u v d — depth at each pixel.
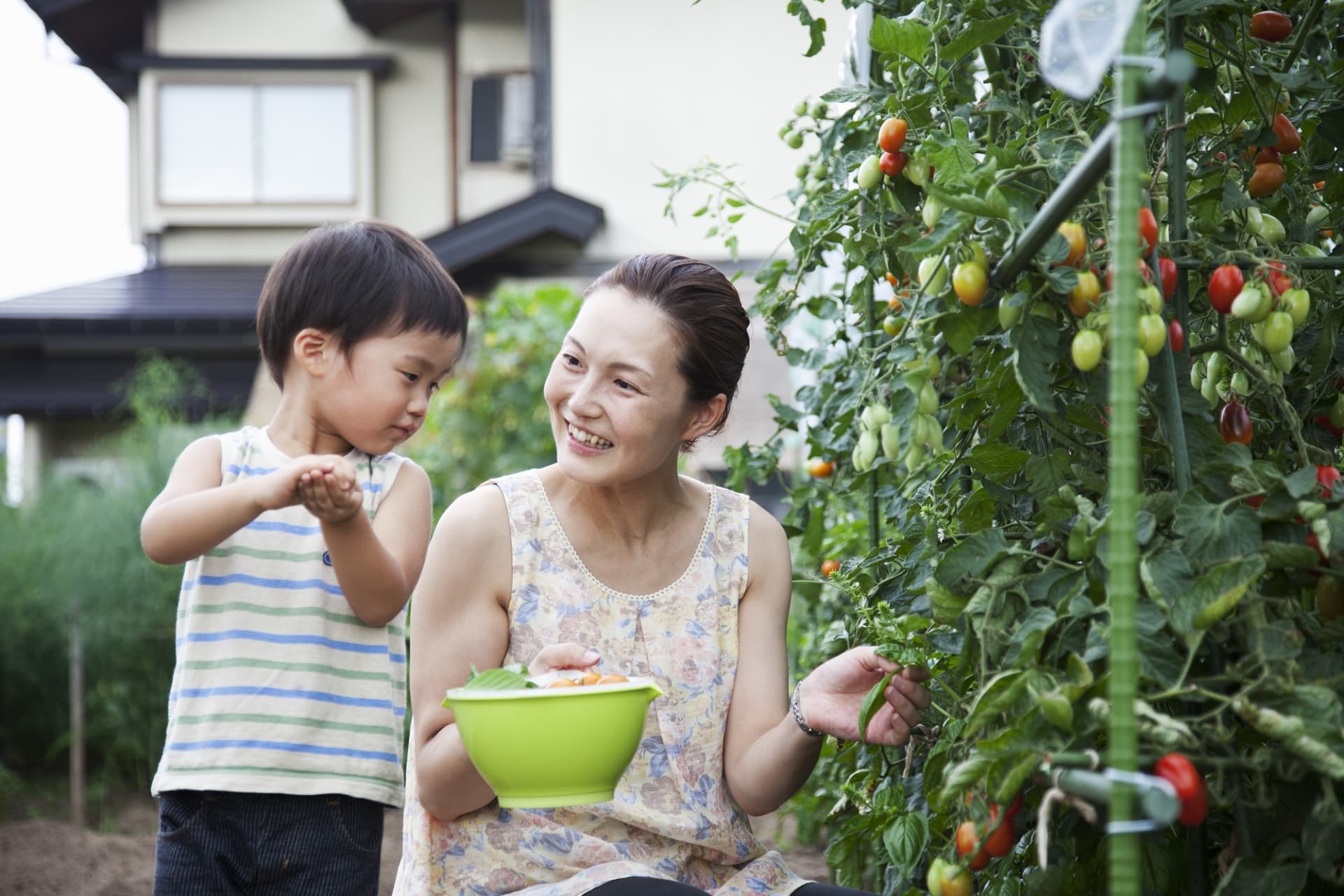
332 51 12.16
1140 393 1.35
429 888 1.62
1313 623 1.22
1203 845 1.30
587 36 9.85
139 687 5.55
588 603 1.72
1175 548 1.18
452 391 6.18
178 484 1.93
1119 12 0.91
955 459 1.69
